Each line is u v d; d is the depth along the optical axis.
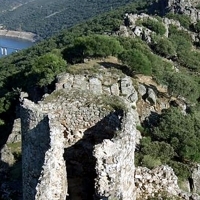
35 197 11.93
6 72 79.75
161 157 33.41
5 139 43.91
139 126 40.25
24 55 100.00
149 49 71.50
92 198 13.95
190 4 101.38
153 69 54.94
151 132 39.47
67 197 13.64
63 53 58.66
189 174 31.81
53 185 12.28
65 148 14.74
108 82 44.94
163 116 41.28
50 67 52.50
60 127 13.80
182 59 77.25
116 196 11.52
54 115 13.95
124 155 12.20
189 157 35.62
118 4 176.12
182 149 35.75
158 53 75.44
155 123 42.66
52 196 12.24
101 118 14.43
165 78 53.38
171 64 65.44
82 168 14.77
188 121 40.28
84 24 113.75
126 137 12.33
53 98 14.55
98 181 11.68
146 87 48.47
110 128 14.31
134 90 45.44
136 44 64.62
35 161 13.10
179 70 70.38
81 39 56.38
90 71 46.28
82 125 14.60
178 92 50.53
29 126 13.12
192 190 30.95
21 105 13.44
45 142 12.70
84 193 14.09
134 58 51.62
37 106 13.66
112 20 105.88
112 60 54.22
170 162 32.84
